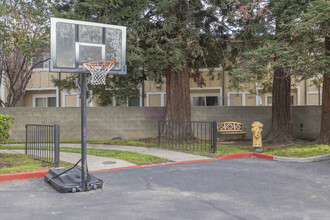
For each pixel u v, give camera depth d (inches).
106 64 269.6
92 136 586.2
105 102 598.5
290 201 207.8
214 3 487.2
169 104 551.5
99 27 270.2
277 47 407.8
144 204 200.7
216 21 538.9
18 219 172.9
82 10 444.1
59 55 248.7
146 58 459.5
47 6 519.8
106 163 343.0
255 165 344.5
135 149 453.7
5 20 482.0
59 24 249.4
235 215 179.6
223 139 617.9
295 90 746.8
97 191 234.4
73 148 450.3
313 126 621.9
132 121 600.7
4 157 358.6
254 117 637.3
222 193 227.6
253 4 451.5
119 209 190.4
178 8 503.2
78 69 254.4
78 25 258.5
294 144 512.4
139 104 772.0
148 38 479.8
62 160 352.5
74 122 580.4
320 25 394.6
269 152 414.0
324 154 393.1
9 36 500.1
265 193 227.8
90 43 263.9
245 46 535.2
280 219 173.3
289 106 549.0
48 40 578.9
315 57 422.3
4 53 538.6
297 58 430.6
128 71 510.9
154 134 608.7
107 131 592.1
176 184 255.3
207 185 251.6
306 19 385.1
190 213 182.9
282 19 418.9
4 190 236.4
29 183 259.1
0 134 331.9
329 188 242.8
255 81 406.6
